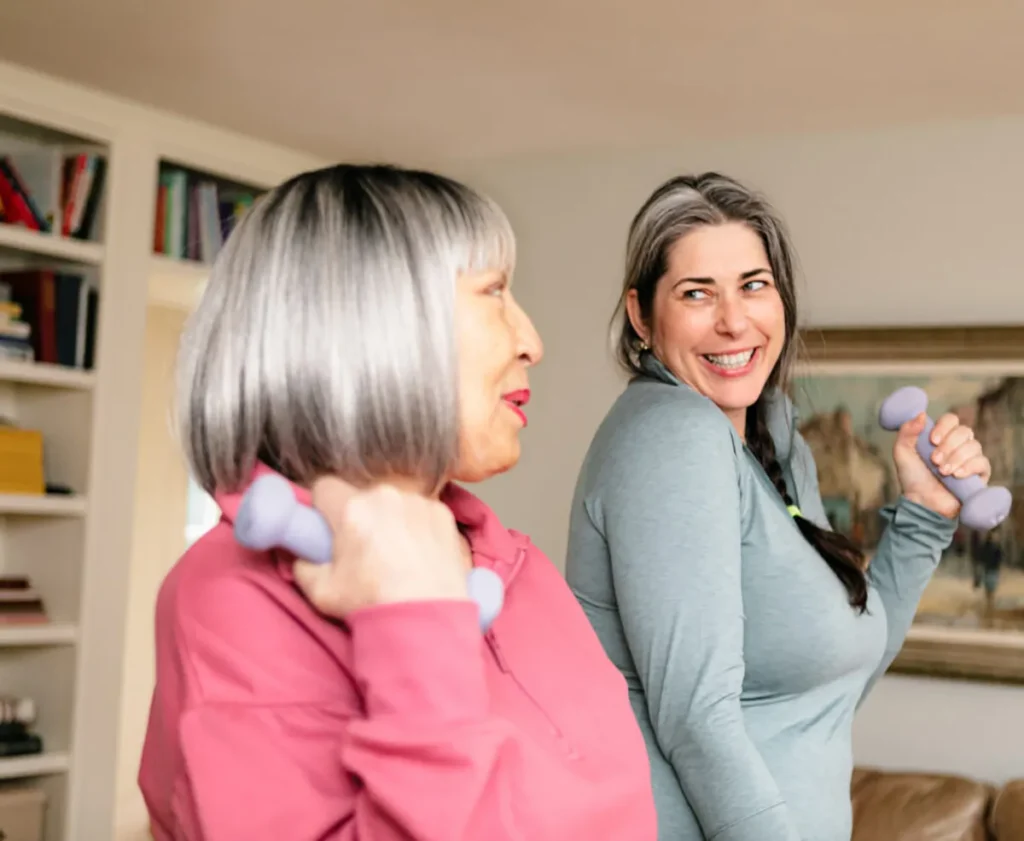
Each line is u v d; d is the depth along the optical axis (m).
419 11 2.89
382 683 0.62
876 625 1.39
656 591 1.20
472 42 3.08
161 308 4.82
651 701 1.21
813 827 1.28
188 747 0.64
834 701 1.35
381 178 0.72
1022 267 3.52
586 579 1.33
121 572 3.54
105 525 3.51
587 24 2.95
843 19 2.88
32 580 3.58
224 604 0.69
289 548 0.64
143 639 4.80
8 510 3.31
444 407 0.67
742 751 1.16
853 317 3.68
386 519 0.64
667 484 1.23
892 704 3.55
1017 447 3.46
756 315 1.46
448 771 0.60
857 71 3.23
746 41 3.04
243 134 3.86
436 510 0.66
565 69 3.27
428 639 0.62
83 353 3.52
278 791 0.63
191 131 3.74
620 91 3.44
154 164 3.65
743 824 1.14
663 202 1.48
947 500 1.61
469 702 0.62
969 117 3.60
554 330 4.04
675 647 1.19
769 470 1.56
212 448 0.69
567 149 4.03
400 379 0.66
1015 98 3.42
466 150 4.05
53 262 3.64
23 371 3.33
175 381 0.72
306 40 3.09
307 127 3.80
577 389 3.99
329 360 0.67
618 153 4.00
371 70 3.29
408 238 0.69
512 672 0.82
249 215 0.73
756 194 1.48
